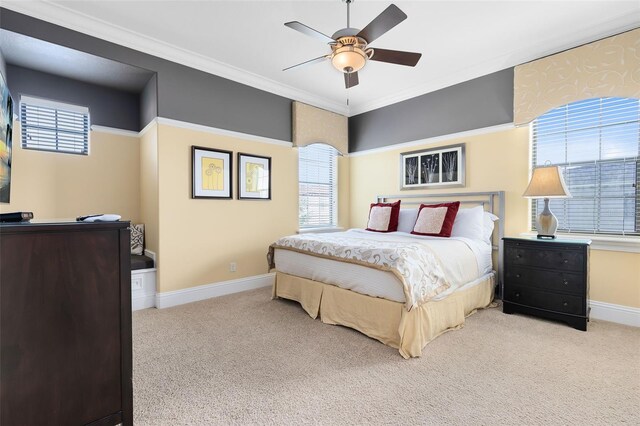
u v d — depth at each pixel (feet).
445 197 13.20
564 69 9.84
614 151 9.45
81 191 11.52
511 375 6.26
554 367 6.56
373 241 9.76
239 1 8.25
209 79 11.94
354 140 17.13
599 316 9.45
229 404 5.40
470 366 6.64
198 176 11.59
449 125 13.05
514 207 11.30
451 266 8.77
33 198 10.57
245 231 13.07
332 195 17.26
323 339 8.10
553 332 8.45
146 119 11.82
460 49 10.72
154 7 8.52
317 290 9.68
